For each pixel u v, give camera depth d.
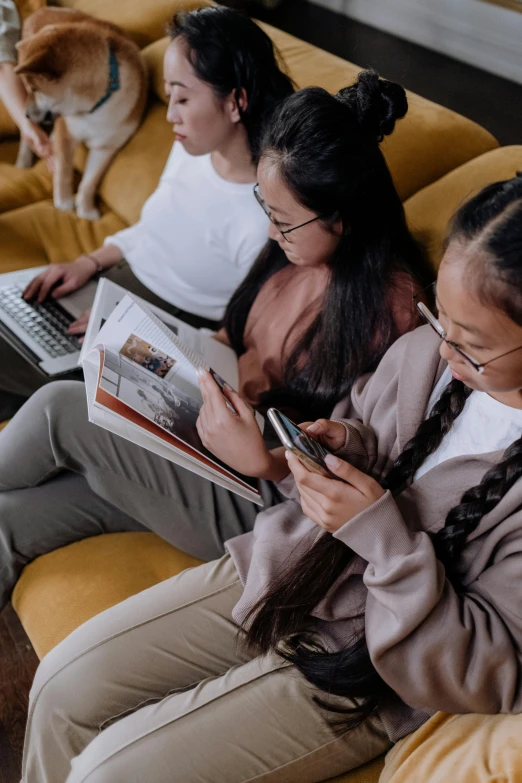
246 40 1.35
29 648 1.50
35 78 1.75
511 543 0.83
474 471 0.89
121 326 1.16
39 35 1.74
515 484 0.83
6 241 1.85
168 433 1.03
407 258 1.15
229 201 1.52
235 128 1.43
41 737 1.03
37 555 1.25
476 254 0.70
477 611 0.84
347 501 0.87
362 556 0.88
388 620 0.85
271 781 0.94
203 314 1.65
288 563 1.01
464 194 1.30
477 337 0.73
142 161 1.82
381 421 1.03
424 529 0.92
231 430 1.06
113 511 1.27
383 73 2.44
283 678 0.96
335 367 1.18
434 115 1.49
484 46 2.37
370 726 0.95
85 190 1.89
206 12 1.37
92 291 1.68
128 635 1.03
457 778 0.75
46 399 1.19
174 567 1.23
